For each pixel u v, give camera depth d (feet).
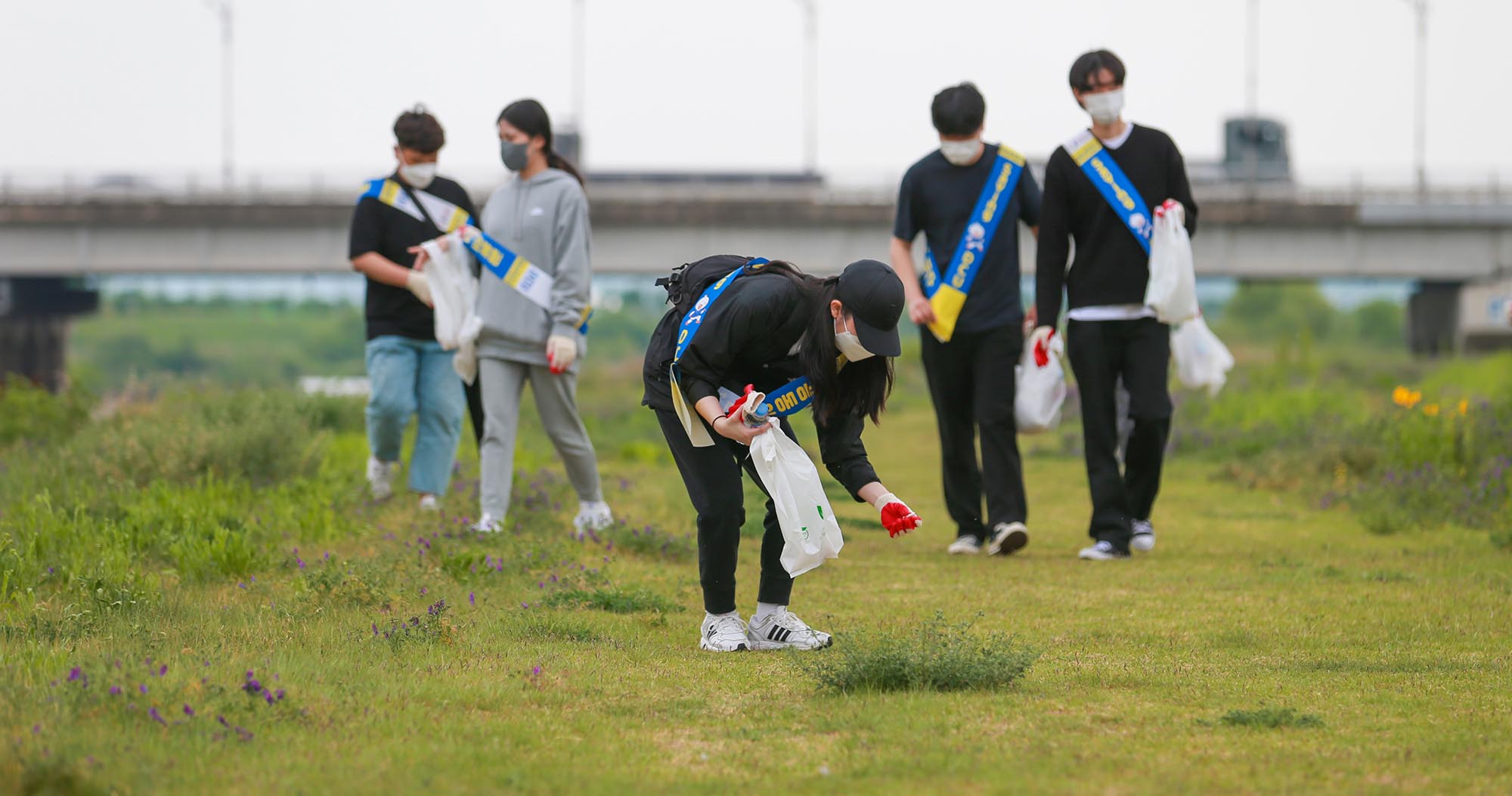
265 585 49.21
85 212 361.71
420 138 70.33
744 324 38.70
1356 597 52.65
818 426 40.16
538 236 64.34
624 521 68.03
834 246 359.25
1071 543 73.26
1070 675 37.55
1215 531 77.25
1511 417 102.06
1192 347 69.26
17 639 37.83
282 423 86.63
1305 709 33.63
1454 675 37.99
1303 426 129.90
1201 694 35.27
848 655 36.45
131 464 77.41
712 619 42.22
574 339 64.75
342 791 25.82
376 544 59.67
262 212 360.89
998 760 28.48
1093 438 66.80
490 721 31.37
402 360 71.36
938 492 100.27
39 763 25.53
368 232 70.54
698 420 39.99
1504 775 27.68
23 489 70.74
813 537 38.14
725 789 26.68
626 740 30.42
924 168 68.80
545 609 47.14
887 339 37.70
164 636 38.47
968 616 48.49
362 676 34.88
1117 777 27.40
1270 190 361.10
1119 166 66.54
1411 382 244.63
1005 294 67.36
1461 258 355.36
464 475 88.28
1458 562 62.64
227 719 29.96
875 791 26.63
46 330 483.51
